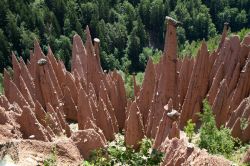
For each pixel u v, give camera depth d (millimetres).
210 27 98438
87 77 44219
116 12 96062
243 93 39781
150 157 20047
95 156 22000
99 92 41969
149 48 93000
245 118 36875
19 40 81125
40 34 83312
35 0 90625
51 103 39625
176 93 37875
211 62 42875
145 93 41375
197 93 40031
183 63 42281
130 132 35281
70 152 26859
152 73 40812
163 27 97875
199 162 21938
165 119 32500
